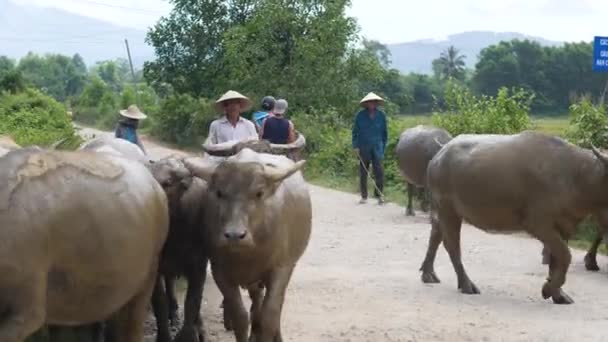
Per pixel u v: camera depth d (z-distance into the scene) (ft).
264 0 120.78
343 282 38.22
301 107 114.52
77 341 26.08
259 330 26.99
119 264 20.01
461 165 36.32
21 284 18.04
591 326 31.04
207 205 25.53
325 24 114.32
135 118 41.39
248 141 31.01
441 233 38.19
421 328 30.78
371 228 53.26
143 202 20.95
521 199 35.29
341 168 86.79
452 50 257.55
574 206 35.22
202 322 29.25
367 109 64.80
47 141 68.23
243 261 25.03
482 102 70.69
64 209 18.76
